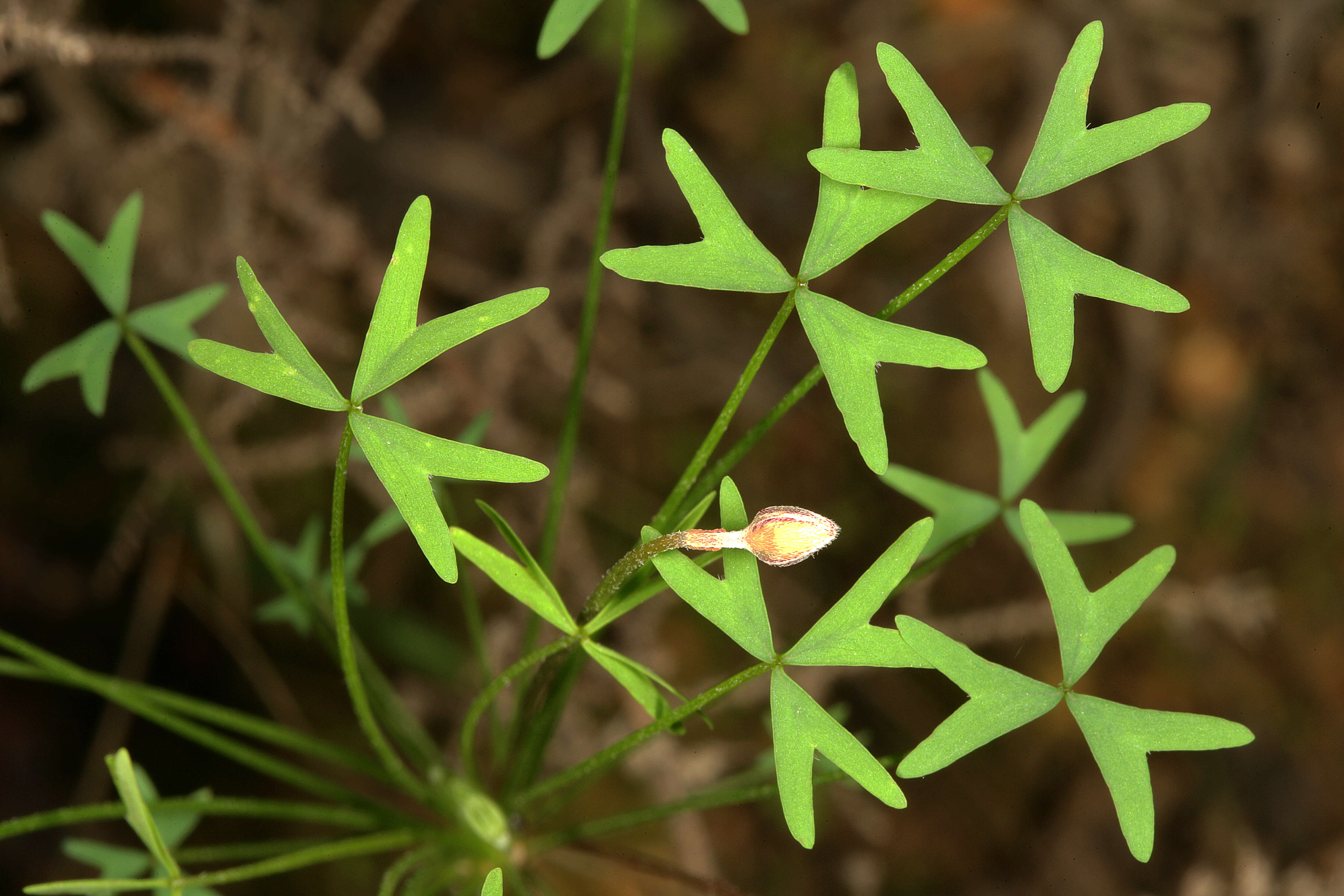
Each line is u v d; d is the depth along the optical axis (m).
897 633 0.35
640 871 0.39
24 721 0.55
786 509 0.35
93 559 0.56
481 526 0.56
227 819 0.56
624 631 0.51
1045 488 0.67
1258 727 0.64
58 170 0.52
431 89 0.63
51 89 0.50
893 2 0.66
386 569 0.58
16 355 0.55
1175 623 0.64
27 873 0.53
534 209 0.63
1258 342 0.69
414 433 0.34
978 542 0.65
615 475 0.62
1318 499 0.68
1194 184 0.68
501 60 0.64
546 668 0.38
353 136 0.61
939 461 0.65
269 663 0.58
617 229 0.57
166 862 0.35
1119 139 0.35
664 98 0.65
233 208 0.48
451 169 0.62
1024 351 0.66
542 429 0.61
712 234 0.35
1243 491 0.68
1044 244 0.35
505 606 0.59
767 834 0.60
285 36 0.53
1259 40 0.67
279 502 0.58
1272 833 0.62
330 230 0.49
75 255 0.39
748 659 0.60
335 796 0.39
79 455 0.56
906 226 0.67
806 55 0.66
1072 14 0.65
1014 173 0.66
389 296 0.35
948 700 0.62
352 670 0.37
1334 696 0.65
